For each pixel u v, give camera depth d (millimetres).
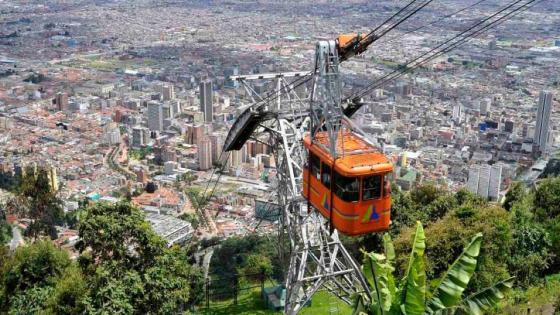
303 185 33500
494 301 20203
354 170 27625
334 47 30469
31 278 35094
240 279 45500
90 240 31812
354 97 41844
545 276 37438
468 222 38031
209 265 54375
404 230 42188
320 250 35406
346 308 38281
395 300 19484
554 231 39719
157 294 31078
